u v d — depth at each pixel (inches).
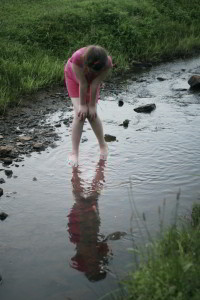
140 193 183.3
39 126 256.5
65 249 149.5
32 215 169.8
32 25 390.0
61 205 176.6
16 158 216.5
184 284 112.3
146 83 343.9
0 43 354.0
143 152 221.3
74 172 203.2
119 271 137.5
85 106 199.8
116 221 164.6
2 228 161.3
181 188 185.9
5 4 462.9
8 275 136.9
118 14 423.5
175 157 214.7
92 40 391.2
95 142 233.5
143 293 114.3
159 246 130.2
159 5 493.4
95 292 129.3
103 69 181.9
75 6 444.5
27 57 349.4
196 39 454.0
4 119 267.1
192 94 316.2
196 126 254.5
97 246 150.7
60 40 381.4
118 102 298.4
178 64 400.5
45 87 324.5
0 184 192.2
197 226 143.9
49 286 132.3
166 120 265.4
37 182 194.5
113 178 196.9
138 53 409.1
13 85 310.3
